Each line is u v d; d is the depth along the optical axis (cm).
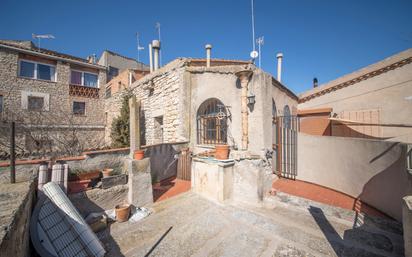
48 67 1256
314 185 586
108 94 1559
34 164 351
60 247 262
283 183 603
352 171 495
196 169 529
